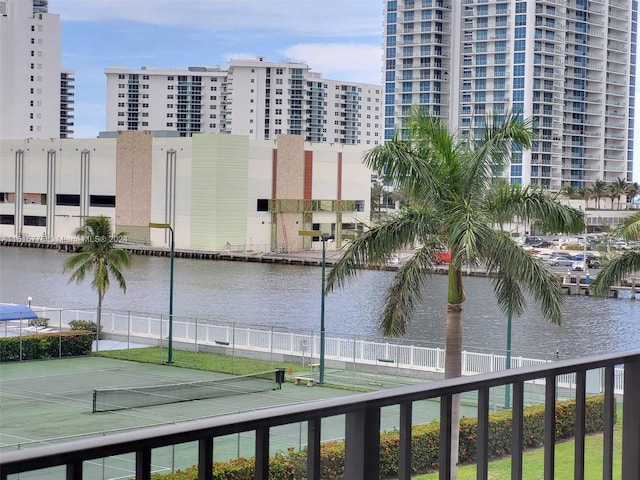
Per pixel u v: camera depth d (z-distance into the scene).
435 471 12.52
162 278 102.56
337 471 10.60
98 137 132.88
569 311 79.88
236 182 119.69
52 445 2.44
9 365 49.09
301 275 106.50
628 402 4.23
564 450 11.20
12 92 198.25
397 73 159.25
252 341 51.84
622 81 166.25
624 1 165.62
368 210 130.62
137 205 123.19
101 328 58.06
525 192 24.58
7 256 121.50
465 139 24.95
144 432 2.59
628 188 152.38
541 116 152.25
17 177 132.12
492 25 153.62
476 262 24.27
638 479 4.20
